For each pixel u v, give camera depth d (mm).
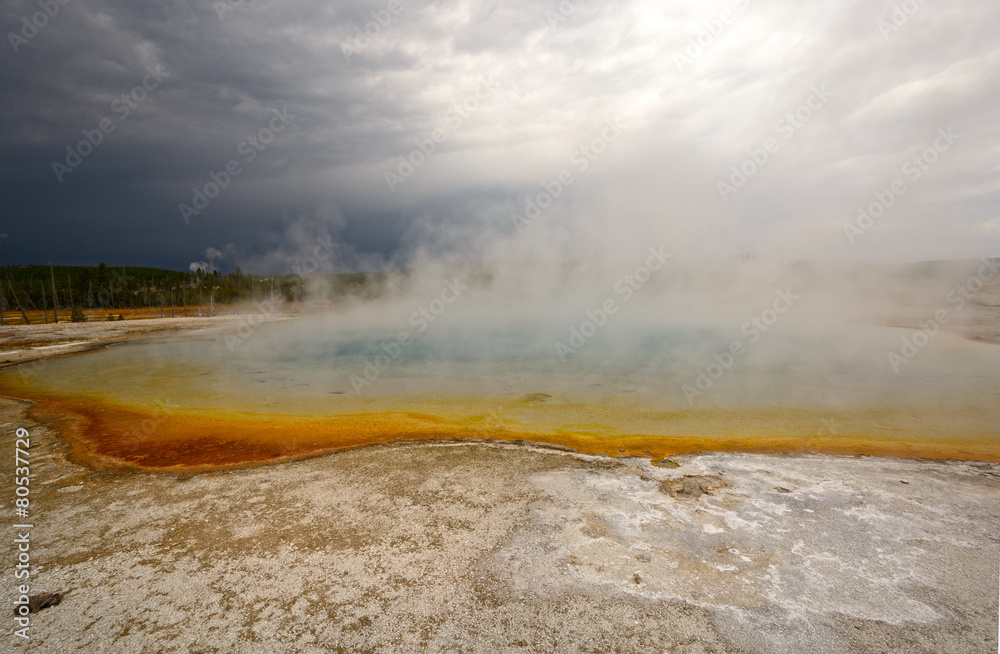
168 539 4586
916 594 3729
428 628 3451
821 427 7738
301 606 3676
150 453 6945
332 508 5156
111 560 4254
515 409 9125
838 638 3316
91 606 3676
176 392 11102
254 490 5629
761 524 4734
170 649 3275
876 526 4664
